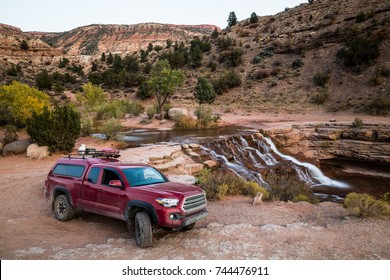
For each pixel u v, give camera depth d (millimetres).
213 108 53344
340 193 17156
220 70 73625
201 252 5152
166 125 38156
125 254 5109
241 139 24844
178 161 16391
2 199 9539
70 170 7348
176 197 5562
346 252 5117
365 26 61312
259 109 49188
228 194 10641
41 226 6910
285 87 56062
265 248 5293
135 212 5914
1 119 27062
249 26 96500
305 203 9359
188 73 77188
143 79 77312
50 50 134375
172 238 5953
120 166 6609
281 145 26797
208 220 7387
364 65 51031
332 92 48781
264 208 8656
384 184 18891
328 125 29547
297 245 5445
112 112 40250
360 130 26000
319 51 63562
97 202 6453
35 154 16641
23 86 27469
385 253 5070
